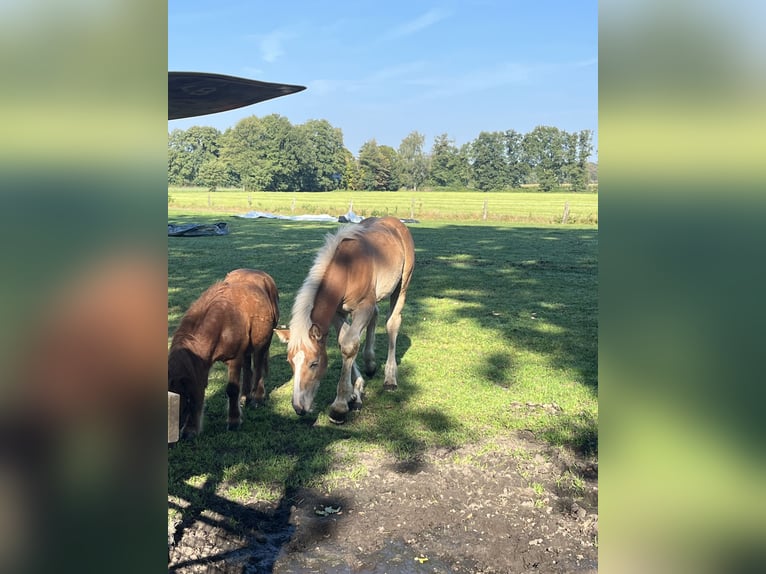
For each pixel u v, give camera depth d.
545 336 7.99
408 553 3.38
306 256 15.09
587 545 3.48
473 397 5.79
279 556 3.33
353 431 5.01
